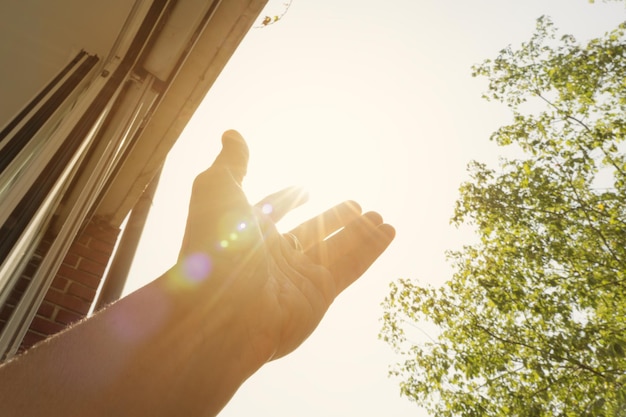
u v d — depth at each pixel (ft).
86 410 0.76
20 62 2.84
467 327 12.19
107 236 4.64
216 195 1.14
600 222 11.39
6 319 2.79
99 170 2.93
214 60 3.43
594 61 12.38
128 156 4.11
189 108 3.80
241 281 1.07
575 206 11.90
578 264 11.49
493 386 11.00
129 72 3.31
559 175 12.16
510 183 12.94
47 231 3.45
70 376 0.78
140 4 2.98
